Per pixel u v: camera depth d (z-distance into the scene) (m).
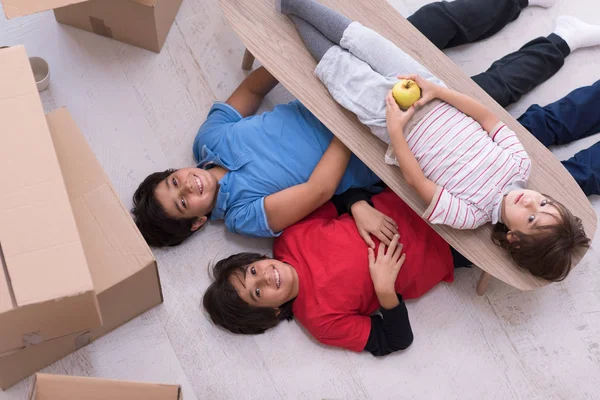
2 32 1.91
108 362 1.67
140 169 1.84
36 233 1.26
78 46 1.93
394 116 1.55
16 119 1.32
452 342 1.76
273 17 1.70
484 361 1.75
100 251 1.48
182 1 1.99
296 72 1.67
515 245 1.54
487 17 1.92
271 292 1.63
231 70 1.96
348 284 1.65
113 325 1.68
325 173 1.67
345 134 1.64
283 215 1.68
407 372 1.73
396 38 1.72
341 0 1.74
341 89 1.62
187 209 1.67
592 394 1.74
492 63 1.98
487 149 1.57
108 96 1.89
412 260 1.69
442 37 1.90
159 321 1.72
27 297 1.23
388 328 1.67
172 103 1.91
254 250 1.82
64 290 1.24
